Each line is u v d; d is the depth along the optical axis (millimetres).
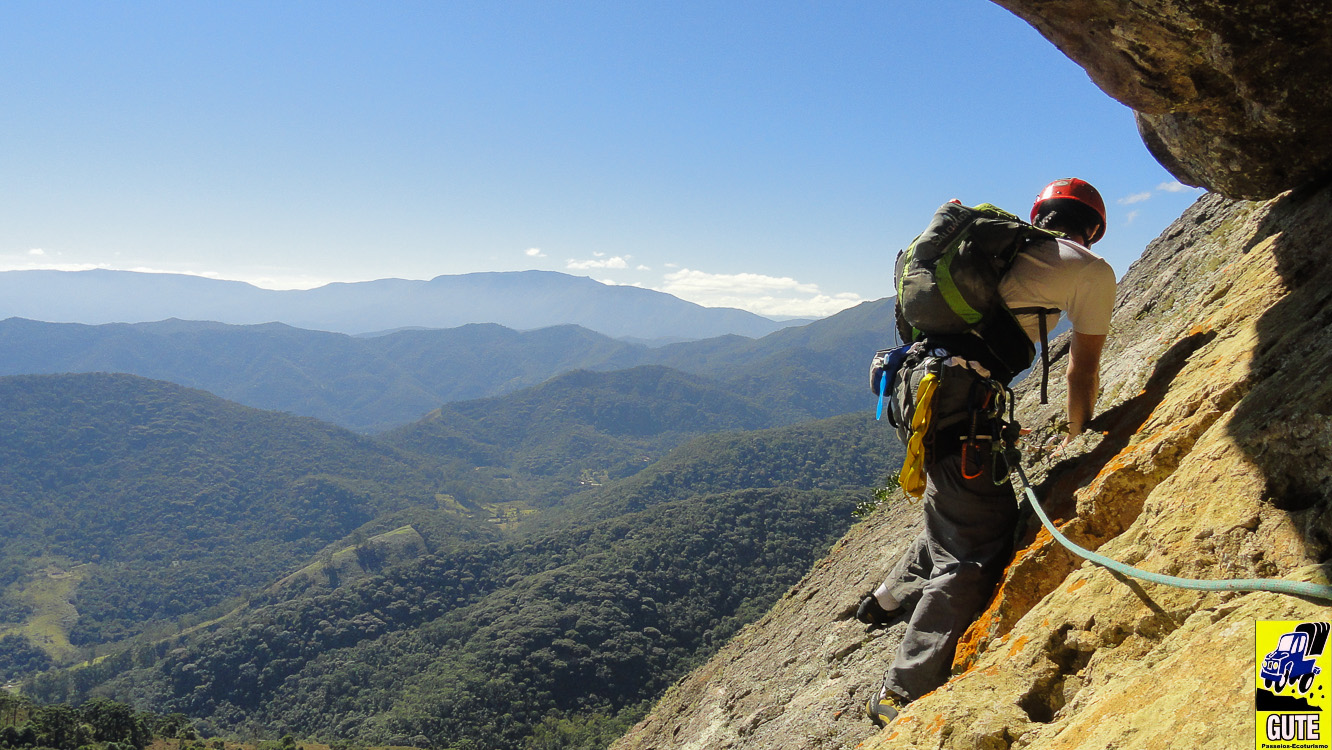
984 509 2969
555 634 199250
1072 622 2111
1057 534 2471
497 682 176250
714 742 6004
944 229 2957
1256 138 3053
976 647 2686
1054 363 6805
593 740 161375
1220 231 5863
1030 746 1796
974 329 2957
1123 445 3000
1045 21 2971
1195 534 1890
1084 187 3312
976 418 2824
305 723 188250
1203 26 2535
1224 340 3062
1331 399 1704
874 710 3113
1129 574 1941
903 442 3225
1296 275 3035
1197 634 1600
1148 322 5918
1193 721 1310
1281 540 1636
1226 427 2156
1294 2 2330
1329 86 2564
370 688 198125
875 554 6477
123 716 115250
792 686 5344
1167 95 2949
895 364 3158
